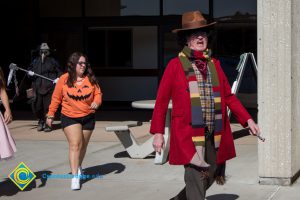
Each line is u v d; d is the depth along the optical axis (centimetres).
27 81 1281
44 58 1192
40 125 1213
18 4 1611
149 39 1620
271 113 696
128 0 1603
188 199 511
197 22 510
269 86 692
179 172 798
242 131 1130
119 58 1638
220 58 1525
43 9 1627
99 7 1616
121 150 971
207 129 507
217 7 1536
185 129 505
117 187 725
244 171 785
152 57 1620
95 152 956
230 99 532
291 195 663
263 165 708
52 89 1185
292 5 689
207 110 506
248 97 1470
